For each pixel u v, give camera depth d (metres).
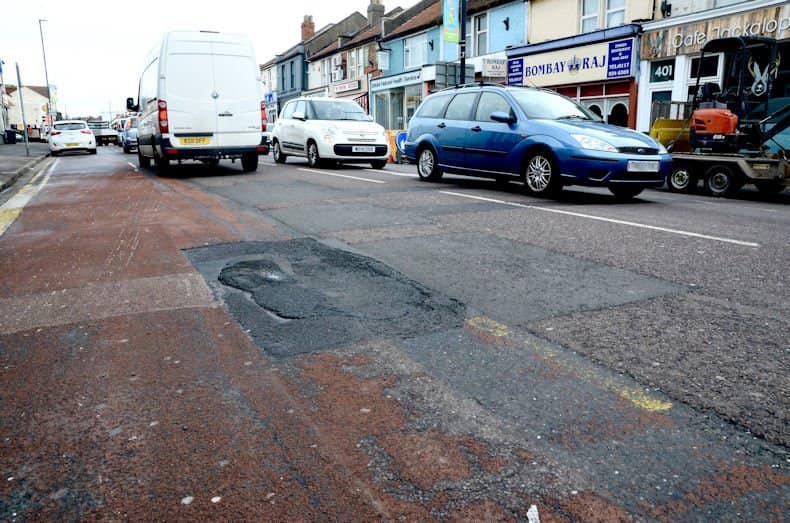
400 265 4.71
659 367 2.81
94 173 14.82
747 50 10.20
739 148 10.38
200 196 9.24
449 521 1.78
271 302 3.81
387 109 33.94
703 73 16.45
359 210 7.49
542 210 7.46
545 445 2.17
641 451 2.13
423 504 1.86
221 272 4.56
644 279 4.27
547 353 2.98
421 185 10.53
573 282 4.21
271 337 3.23
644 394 2.55
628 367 2.81
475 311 3.61
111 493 1.95
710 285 4.11
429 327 3.35
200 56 12.87
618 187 9.09
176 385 2.70
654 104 12.75
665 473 2.00
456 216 7.00
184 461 2.12
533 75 22.27
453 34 22.05
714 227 6.33
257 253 5.18
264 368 2.85
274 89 55.00
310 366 2.86
